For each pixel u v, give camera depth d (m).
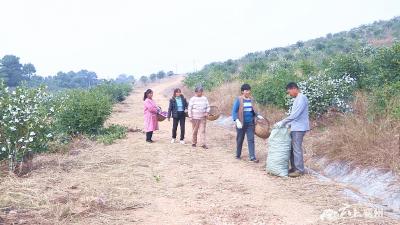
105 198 6.54
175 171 8.59
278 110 13.89
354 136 8.34
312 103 11.71
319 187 7.31
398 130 8.18
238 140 9.84
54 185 7.16
